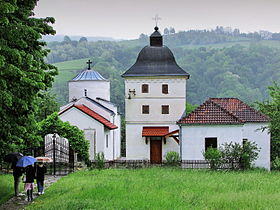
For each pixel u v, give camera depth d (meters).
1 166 40.75
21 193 29.22
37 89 23.27
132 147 62.00
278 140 50.19
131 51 190.12
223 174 36.94
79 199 24.22
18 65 22.06
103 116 61.81
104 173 38.84
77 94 66.94
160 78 62.06
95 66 147.75
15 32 21.33
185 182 31.36
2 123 24.30
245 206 22.23
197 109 47.66
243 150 42.16
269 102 56.16
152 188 28.41
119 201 23.44
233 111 50.78
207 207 22.20
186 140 46.72
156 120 62.19
